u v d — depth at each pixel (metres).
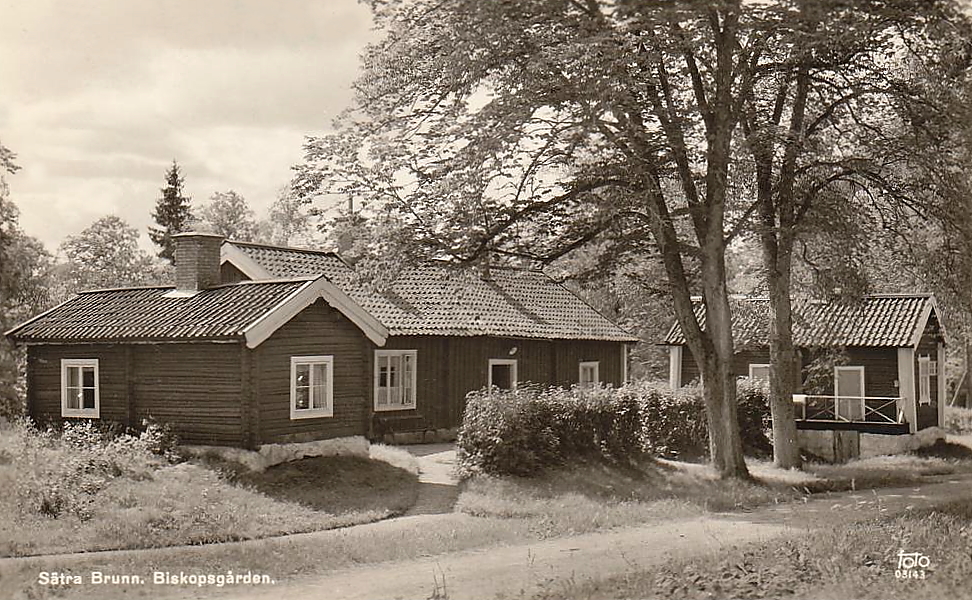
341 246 24.33
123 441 21.98
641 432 27.39
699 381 37.69
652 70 22.72
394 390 31.73
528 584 12.98
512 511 19.81
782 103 26.47
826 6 20.05
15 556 15.19
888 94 25.12
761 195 27.12
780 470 28.09
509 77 21.91
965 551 13.23
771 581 12.09
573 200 24.19
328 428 23.62
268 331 21.84
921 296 37.03
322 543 16.05
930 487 25.23
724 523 18.44
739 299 36.47
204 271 25.72
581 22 20.70
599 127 21.23
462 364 34.12
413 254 23.41
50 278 58.94
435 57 22.70
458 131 21.52
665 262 24.97
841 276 27.70
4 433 23.69
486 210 23.55
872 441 36.53
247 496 19.83
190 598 12.48
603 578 13.02
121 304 26.12
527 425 23.86
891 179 26.22
